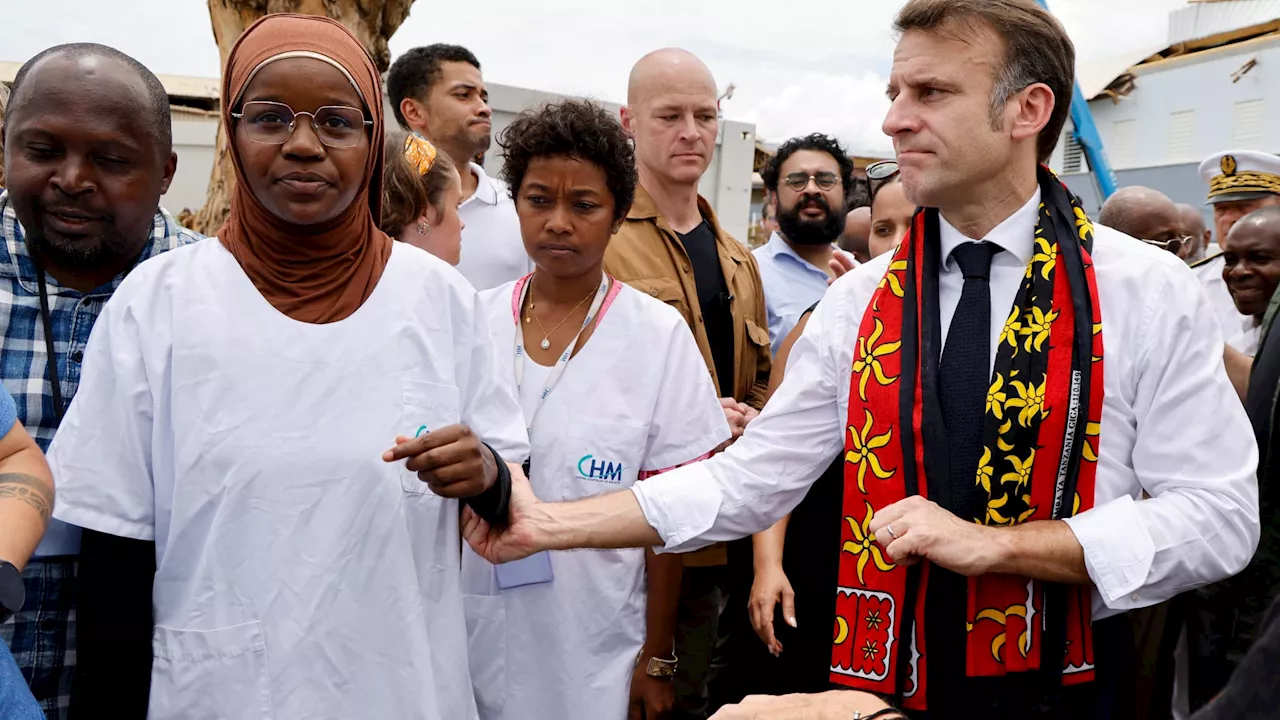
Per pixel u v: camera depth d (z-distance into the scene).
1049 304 1.73
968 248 1.84
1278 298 2.47
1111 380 1.71
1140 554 1.61
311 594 1.69
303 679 1.69
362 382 1.75
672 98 3.29
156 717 1.71
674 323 2.50
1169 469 1.69
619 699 2.35
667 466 2.45
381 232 1.91
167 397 1.72
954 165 1.73
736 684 3.04
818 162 4.32
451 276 1.91
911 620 1.79
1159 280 1.71
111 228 1.94
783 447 2.00
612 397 2.40
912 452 1.77
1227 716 0.93
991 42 1.70
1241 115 17.70
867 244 4.91
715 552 3.04
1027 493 1.69
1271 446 2.21
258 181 1.69
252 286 1.75
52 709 1.87
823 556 2.63
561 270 2.41
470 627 2.31
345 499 1.72
